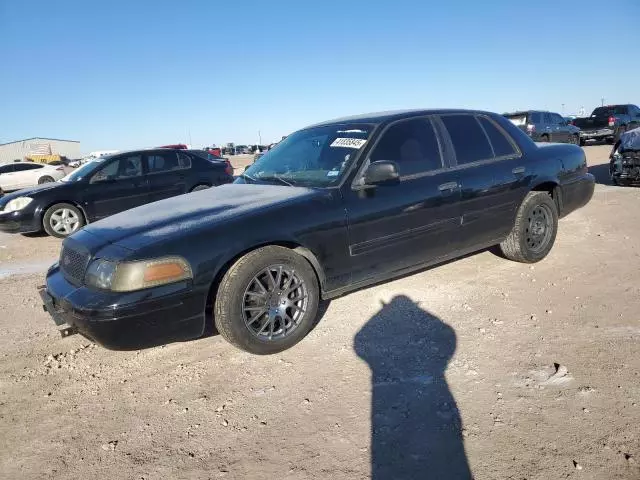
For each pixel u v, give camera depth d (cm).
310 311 349
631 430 237
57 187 845
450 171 423
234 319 316
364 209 367
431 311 395
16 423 283
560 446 230
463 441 239
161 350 362
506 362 309
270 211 335
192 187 964
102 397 305
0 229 837
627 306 379
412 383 294
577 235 610
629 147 935
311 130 463
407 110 440
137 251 293
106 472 238
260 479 225
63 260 346
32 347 385
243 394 296
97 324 285
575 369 295
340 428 257
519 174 465
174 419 277
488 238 457
